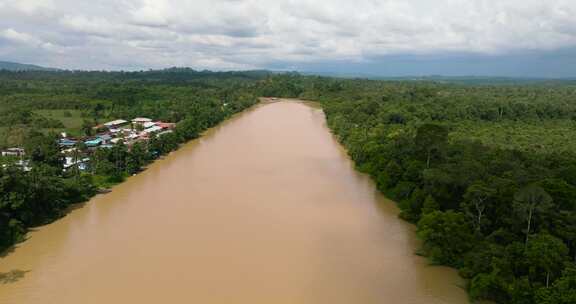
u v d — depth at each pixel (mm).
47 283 50250
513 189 58438
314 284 50938
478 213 60469
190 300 47219
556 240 47406
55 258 56219
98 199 79625
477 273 50344
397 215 73562
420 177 78000
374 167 94812
